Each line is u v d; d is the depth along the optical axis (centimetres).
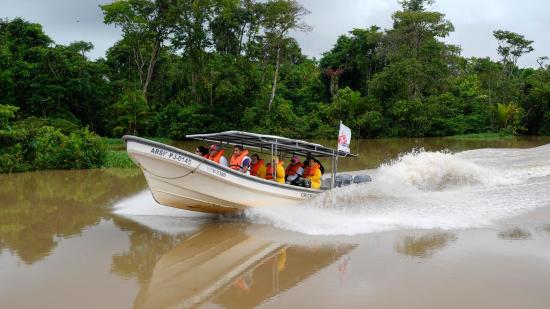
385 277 602
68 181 1509
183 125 4059
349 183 1183
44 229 870
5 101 3528
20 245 764
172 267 659
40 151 1834
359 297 541
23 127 1962
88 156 1889
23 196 1224
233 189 937
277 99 4550
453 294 543
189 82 4509
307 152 1178
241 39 4394
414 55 5034
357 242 763
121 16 4188
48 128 1952
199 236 827
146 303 532
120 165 1939
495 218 901
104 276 620
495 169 1499
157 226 900
